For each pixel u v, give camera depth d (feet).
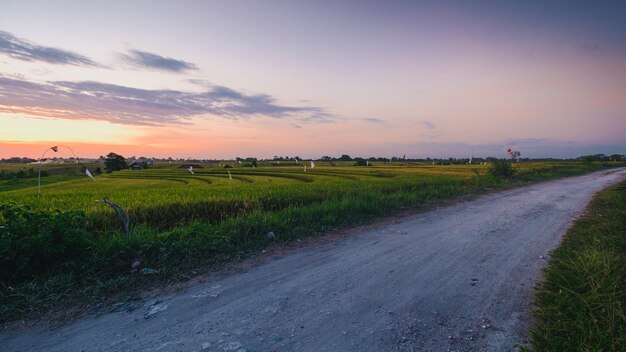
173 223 30.81
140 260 18.80
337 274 17.78
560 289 14.46
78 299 14.79
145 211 30.25
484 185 66.90
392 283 16.46
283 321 12.75
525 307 13.65
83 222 21.01
